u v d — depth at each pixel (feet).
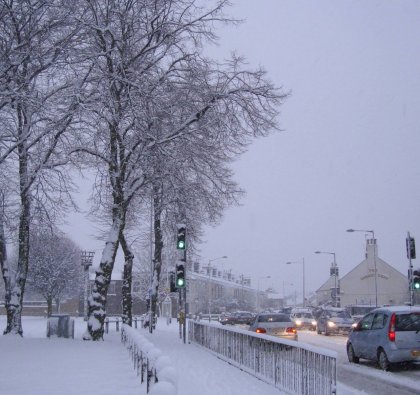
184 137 71.61
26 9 54.08
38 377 37.32
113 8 66.08
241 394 35.06
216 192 79.87
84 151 69.56
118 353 53.31
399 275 266.77
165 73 71.15
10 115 62.90
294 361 34.42
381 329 51.03
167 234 106.42
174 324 165.37
